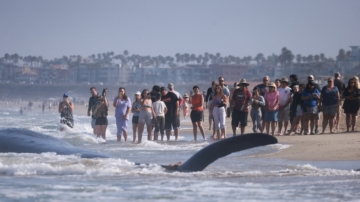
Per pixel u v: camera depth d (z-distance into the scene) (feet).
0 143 99.30
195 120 180.96
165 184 73.77
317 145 136.77
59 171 83.51
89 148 146.10
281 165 98.12
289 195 66.33
